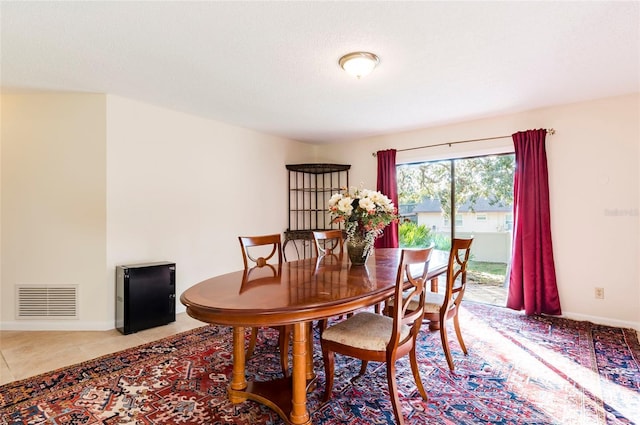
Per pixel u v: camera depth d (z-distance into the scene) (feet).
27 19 6.27
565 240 11.30
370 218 8.01
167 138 11.95
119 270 10.37
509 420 5.70
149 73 8.81
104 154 10.47
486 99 10.75
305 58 7.91
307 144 17.99
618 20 6.33
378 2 5.80
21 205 10.51
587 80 9.23
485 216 13.34
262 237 8.51
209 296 5.31
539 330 10.03
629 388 6.70
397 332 5.49
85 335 9.92
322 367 7.83
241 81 9.34
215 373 7.43
